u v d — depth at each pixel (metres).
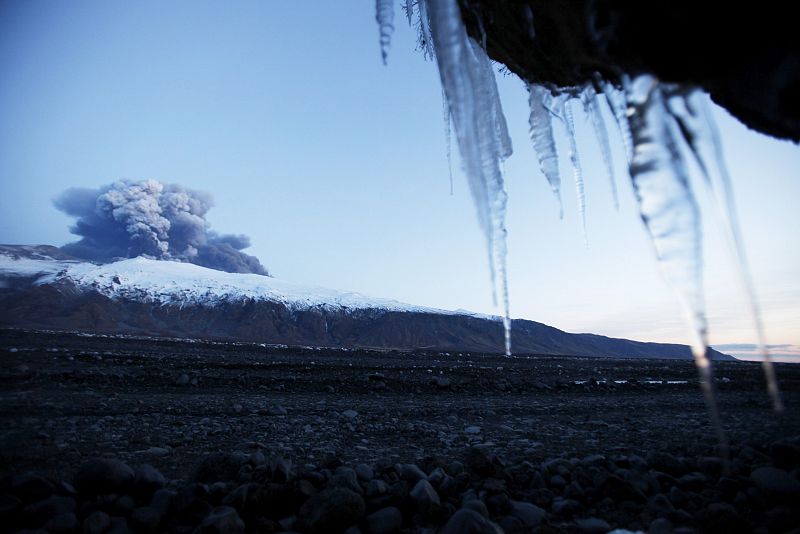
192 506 3.46
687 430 6.62
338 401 9.83
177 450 5.57
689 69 2.25
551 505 3.67
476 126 3.06
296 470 4.36
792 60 1.97
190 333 179.75
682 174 2.29
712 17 2.04
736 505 3.49
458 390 11.65
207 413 8.02
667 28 2.15
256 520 3.31
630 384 13.16
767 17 1.95
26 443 5.51
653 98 2.41
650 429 6.82
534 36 3.05
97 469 3.78
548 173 3.94
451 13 3.04
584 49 2.72
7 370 11.17
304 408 8.83
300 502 3.56
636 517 3.43
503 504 3.56
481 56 3.92
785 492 3.41
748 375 16.02
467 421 7.86
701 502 3.61
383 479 4.07
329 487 3.71
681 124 2.31
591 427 7.17
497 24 3.22
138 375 11.60
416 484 3.78
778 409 1.88
